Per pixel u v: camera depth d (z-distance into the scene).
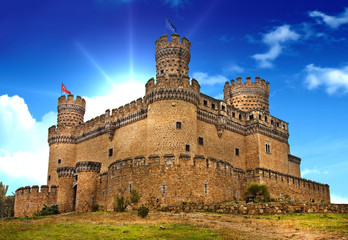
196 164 48.84
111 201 51.44
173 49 62.44
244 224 29.39
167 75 59.97
